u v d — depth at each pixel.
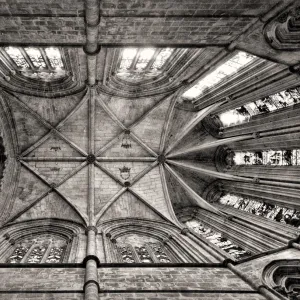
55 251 13.47
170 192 19.59
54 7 7.78
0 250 12.91
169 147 19.36
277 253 11.38
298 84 11.80
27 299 8.43
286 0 8.15
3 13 7.91
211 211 18.11
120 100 17.38
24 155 17.56
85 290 8.62
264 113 15.73
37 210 16.53
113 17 8.30
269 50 9.88
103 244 13.32
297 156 14.75
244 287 9.52
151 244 15.01
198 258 11.90
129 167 18.69
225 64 14.98
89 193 17.34
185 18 8.54
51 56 15.09
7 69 14.79
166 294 8.96
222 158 20.78
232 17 8.60
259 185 16.48
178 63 14.77
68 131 18.00
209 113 19.05
